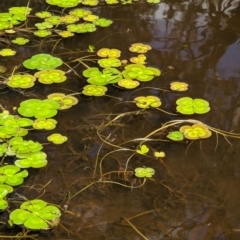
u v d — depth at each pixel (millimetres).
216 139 2066
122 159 1962
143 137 2074
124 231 1648
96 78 2420
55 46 2721
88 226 1661
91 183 1845
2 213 1694
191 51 2697
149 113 2205
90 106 2246
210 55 2664
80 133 2088
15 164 1886
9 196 1769
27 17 3016
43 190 1804
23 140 2012
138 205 1754
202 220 1699
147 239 1622
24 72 2479
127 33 2861
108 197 1785
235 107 2256
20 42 2746
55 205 1736
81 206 1742
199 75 2486
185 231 1655
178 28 2939
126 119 2174
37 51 2672
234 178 1881
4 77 2430
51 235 1621
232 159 1970
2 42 2752
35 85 2383
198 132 2096
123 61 2559
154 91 2352
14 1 3207
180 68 2537
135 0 3260
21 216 1662
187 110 2217
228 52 2695
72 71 2494
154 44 2758
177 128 2127
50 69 2494
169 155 1982
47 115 2156
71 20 2973
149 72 2480
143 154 1984
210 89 2381
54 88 2359
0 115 2137
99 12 3100
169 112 2217
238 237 1638
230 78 2469
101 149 2010
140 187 1831
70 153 1981
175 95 2326
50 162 1932
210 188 1833
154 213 1722
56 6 3162
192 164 1944
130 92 2340
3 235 1609
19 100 2273
